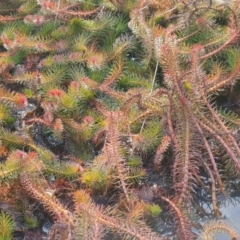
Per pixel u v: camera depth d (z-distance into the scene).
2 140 1.10
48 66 1.19
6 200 1.06
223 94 1.19
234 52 1.16
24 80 1.16
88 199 1.02
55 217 1.03
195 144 1.07
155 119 1.13
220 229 1.00
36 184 1.05
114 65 1.16
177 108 1.07
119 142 1.07
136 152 1.11
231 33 1.15
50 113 1.11
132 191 1.06
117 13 1.26
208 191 1.10
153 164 1.12
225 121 1.12
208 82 1.11
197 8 1.19
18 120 1.15
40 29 1.25
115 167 1.06
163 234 1.06
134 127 1.12
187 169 1.05
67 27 1.22
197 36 1.21
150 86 1.16
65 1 1.25
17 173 1.04
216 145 1.11
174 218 1.04
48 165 1.08
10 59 1.20
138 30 1.17
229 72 1.17
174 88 1.07
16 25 1.26
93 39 1.24
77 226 0.99
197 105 1.09
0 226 1.01
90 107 1.16
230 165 1.10
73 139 1.14
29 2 1.26
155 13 1.23
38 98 1.17
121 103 1.13
